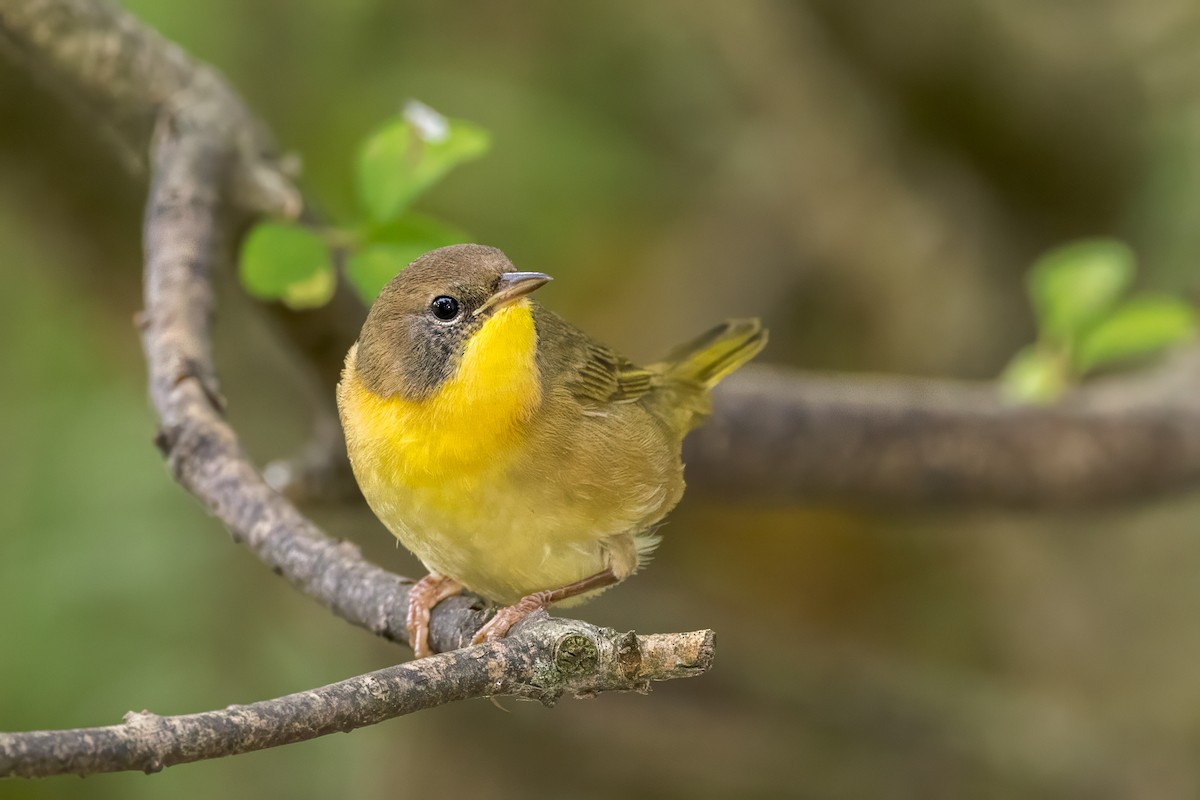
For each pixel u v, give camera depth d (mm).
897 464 10000
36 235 10875
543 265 12445
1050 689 12461
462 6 12250
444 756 12289
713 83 12703
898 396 10148
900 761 11898
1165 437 10195
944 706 12180
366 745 11969
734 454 9797
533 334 6953
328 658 11492
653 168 12672
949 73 11922
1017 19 11773
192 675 10945
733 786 12102
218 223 7621
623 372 7645
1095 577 12406
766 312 13602
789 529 14258
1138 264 11930
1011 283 12766
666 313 13664
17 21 7645
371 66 11805
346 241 7340
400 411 6727
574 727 12203
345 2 11555
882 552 14039
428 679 4734
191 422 6492
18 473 11477
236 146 8008
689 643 5031
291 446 11922
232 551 11312
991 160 12336
